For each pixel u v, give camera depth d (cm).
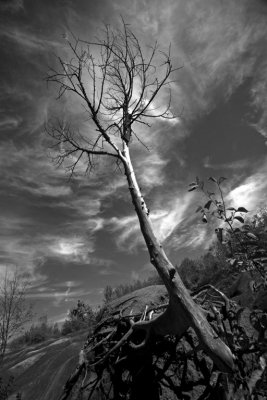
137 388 361
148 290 520
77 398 386
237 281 425
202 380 338
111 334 411
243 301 380
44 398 477
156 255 345
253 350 281
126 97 468
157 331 357
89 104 438
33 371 598
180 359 364
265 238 262
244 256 265
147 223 367
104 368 389
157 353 374
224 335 306
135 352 377
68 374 510
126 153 435
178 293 320
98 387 384
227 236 275
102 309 543
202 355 359
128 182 406
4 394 508
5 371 638
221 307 375
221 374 322
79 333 782
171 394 342
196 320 304
